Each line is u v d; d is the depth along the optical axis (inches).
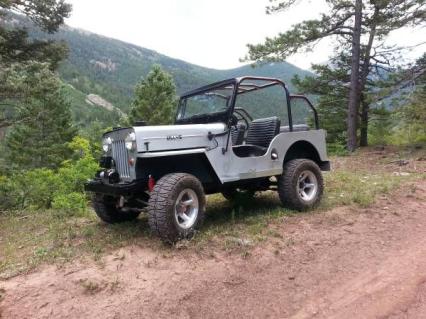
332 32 687.7
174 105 1107.9
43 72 444.5
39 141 1058.7
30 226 264.5
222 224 234.4
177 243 195.3
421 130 713.6
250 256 193.5
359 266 198.5
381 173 424.2
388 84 697.6
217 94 249.6
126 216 246.4
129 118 1108.5
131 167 203.9
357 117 737.6
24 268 182.5
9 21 550.6
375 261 204.2
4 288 165.5
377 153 608.4
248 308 163.8
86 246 205.3
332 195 300.5
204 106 256.1
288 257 198.2
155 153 198.5
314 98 813.2
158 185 195.9
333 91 775.1
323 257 202.2
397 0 633.0
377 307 167.2
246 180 244.8
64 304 157.6
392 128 810.2
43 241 221.6
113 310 155.0
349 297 173.6
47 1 545.6
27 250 209.9
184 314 157.2
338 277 188.4
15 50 548.7
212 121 241.0
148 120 1075.3
